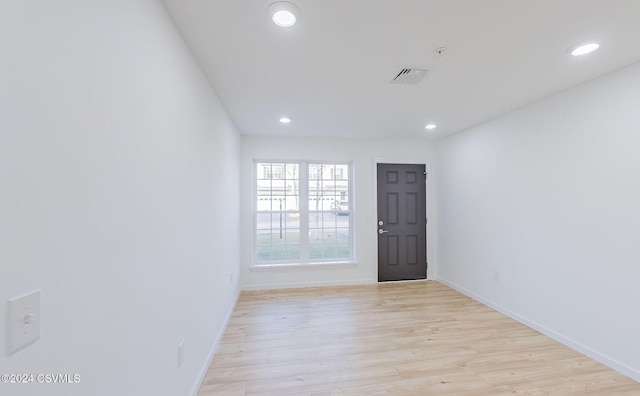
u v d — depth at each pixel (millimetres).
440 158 4441
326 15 1417
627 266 2023
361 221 4406
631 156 1999
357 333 2719
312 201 4430
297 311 3262
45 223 672
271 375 2061
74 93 763
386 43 1688
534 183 2777
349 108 2889
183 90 1610
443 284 4332
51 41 685
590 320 2268
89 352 831
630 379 1985
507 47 1740
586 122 2287
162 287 1337
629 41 1677
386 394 1862
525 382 1979
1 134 564
